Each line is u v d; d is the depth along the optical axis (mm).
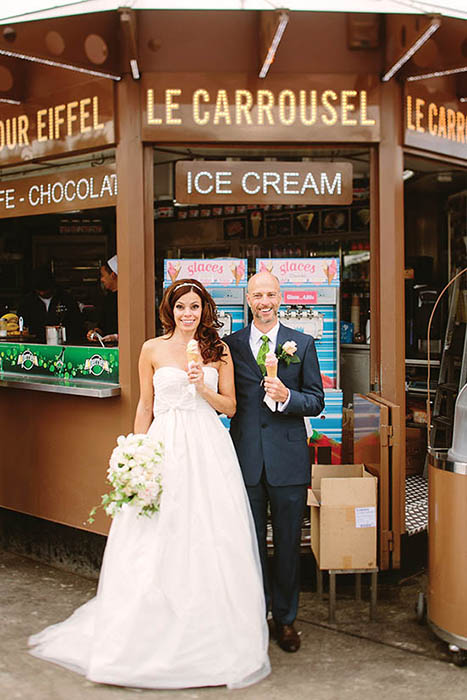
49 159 4223
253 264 5863
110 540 3055
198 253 5996
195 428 3064
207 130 3844
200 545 2893
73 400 4121
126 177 3865
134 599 2873
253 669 2916
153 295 3967
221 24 3705
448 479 3051
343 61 3857
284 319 4332
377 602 3752
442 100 4168
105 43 3605
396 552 3561
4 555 4508
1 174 4523
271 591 3471
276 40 3197
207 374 3100
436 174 5324
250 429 3242
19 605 3699
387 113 3918
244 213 5938
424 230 6305
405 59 3490
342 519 3398
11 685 2877
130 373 3877
